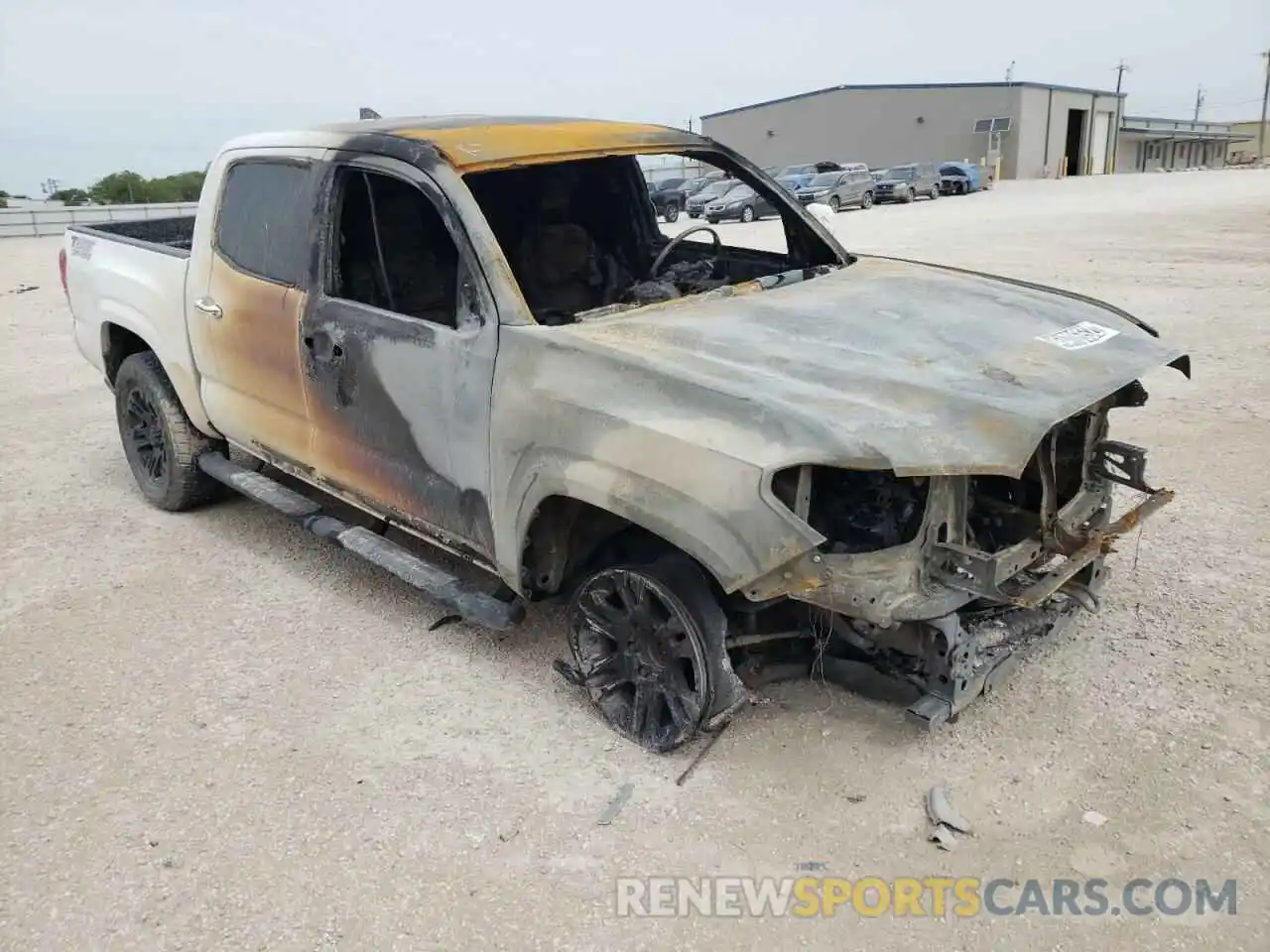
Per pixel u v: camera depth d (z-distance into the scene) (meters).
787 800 3.14
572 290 4.92
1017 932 2.62
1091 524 3.72
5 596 4.71
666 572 3.26
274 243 4.34
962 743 3.38
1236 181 39.84
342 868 2.94
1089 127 64.06
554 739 3.51
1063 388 3.14
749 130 65.62
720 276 5.23
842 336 3.45
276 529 5.45
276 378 4.41
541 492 3.28
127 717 3.72
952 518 3.05
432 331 3.63
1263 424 6.45
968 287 4.15
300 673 3.99
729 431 2.87
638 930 2.68
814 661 3.53
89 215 35.84
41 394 8.50
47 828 3.14
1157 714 3.48
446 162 3.66
